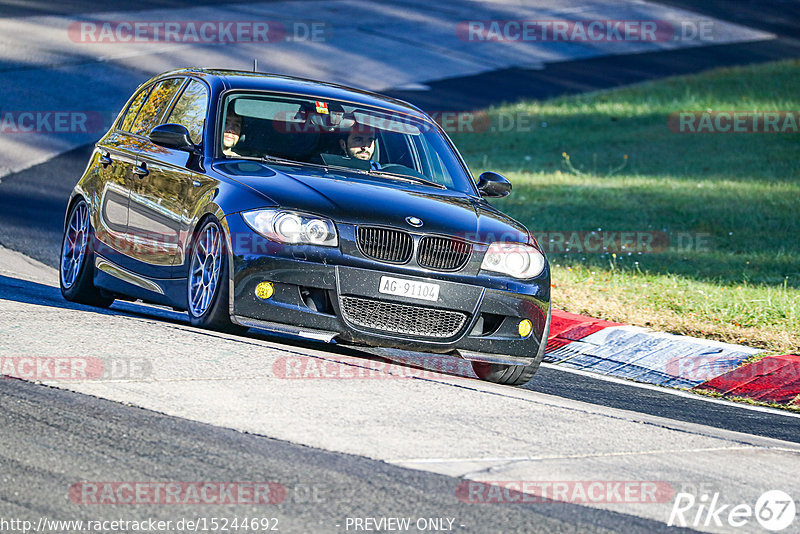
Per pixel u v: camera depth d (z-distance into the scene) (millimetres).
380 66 112750
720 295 40000
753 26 151250
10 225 48562
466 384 25281
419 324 26188
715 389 31219
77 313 28016
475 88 106875
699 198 63375
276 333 29859
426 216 26844
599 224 56250
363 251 25828
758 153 77562
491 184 31703
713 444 22172
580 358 33875
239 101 30156
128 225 30500
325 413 20531
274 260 25359
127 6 126250
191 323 27266
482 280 26656
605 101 100375
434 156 31484
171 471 16562
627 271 45375
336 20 133500
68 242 33938
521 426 21438
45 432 17906
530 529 15602
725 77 108500
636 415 24656
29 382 20750
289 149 29266
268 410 20281
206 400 20531
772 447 22938
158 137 28969
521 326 27219
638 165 75875
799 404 29891
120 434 18109
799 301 39344
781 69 110812
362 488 16578
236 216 25891
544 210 59500
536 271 27797
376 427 20016
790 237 53938
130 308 34250
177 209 28250
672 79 109688
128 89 88125
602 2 161250
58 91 85000
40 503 14969
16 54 94812
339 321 25484
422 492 16703
